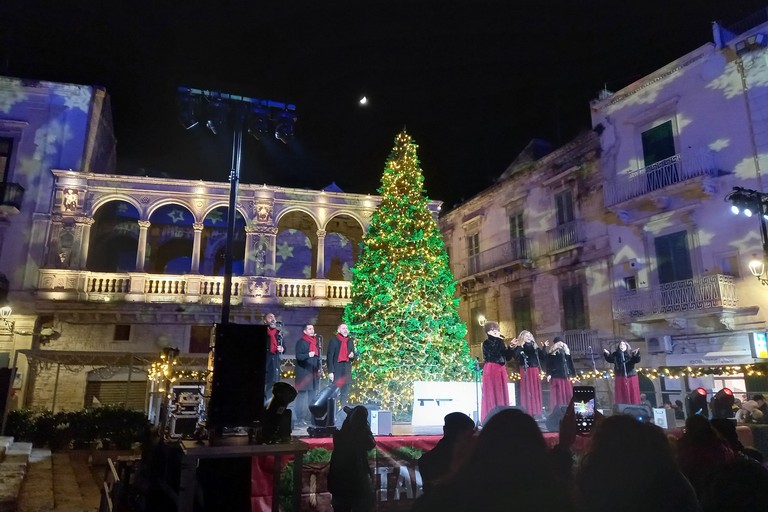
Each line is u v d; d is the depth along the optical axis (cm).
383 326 1241
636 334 1753
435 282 1306
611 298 1861
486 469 231
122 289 1950
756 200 1259
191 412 1058
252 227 2103
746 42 1531
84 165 2039
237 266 2306
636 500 278
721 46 1609
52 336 1895
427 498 243
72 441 1591
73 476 1155
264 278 2050
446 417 501
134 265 2255
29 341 1850
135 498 651
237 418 541
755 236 1469
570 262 2055
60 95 2075
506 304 2380
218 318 2008
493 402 963
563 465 392
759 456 509
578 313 1998
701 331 1566
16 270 1888
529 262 2220
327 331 2095
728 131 1566
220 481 576
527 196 2327
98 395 1950
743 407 1159
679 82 1717
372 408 911
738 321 1480
